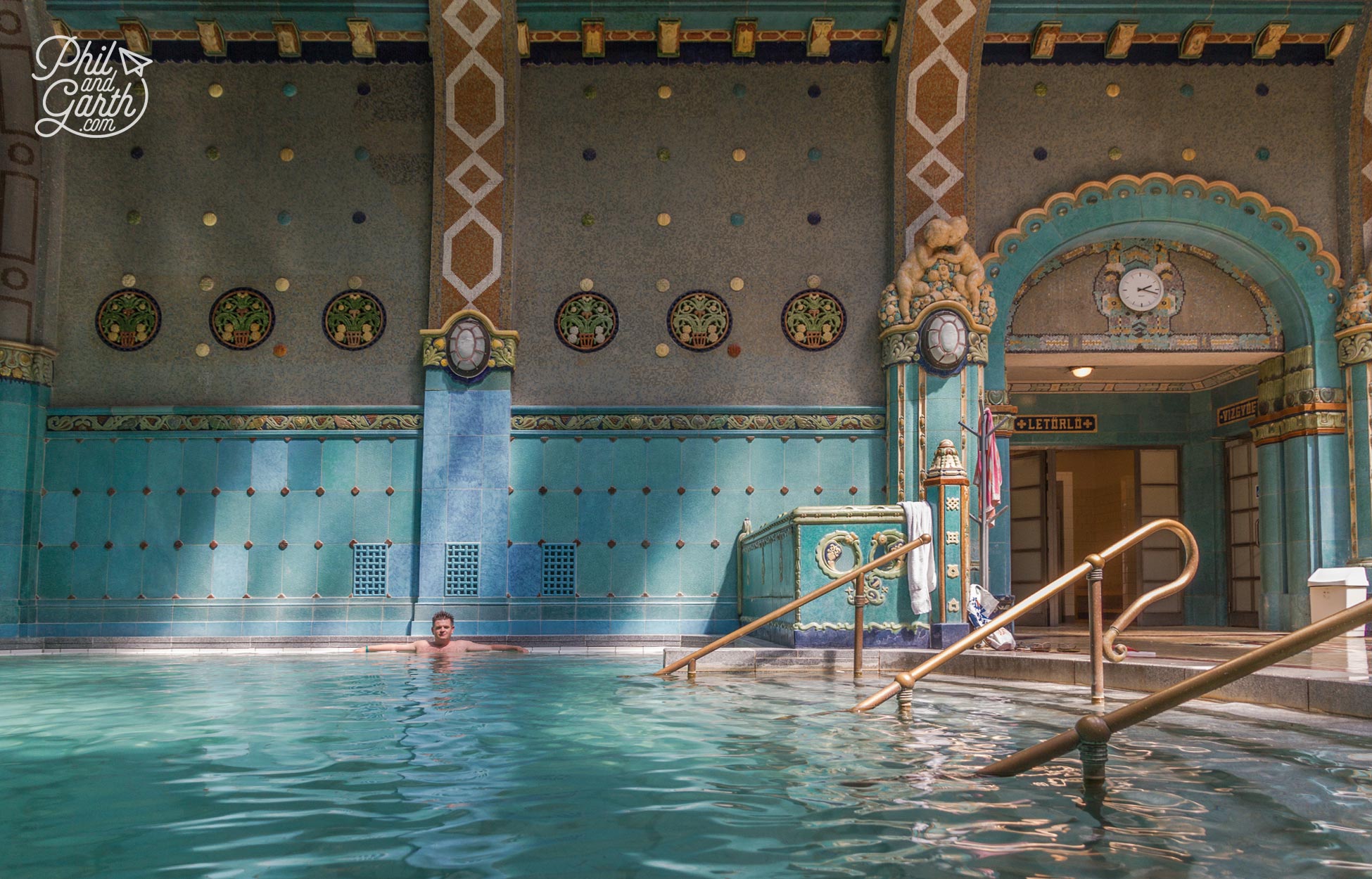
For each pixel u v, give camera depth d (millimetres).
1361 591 11219
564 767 3314
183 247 12008
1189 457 15805
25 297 11641
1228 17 11594
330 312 11961
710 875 2082
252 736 4059
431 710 4973
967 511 8516
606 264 12062
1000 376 11812
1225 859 2201
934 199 11742
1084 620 18125
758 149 12133
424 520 11578
